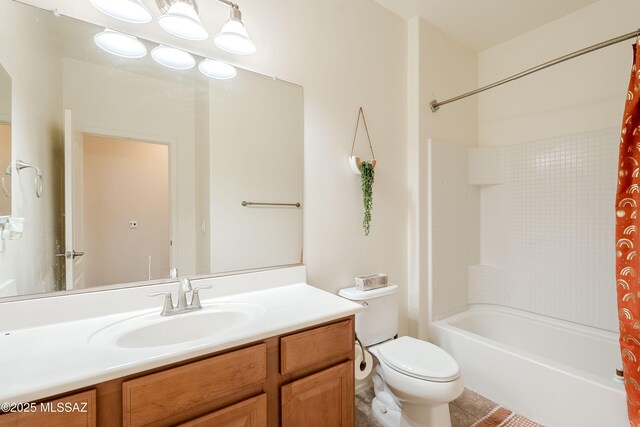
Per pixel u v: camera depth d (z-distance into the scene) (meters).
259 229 1.48
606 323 1.88
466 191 2.42
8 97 0.96
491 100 2.51
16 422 0.60
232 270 1.40
